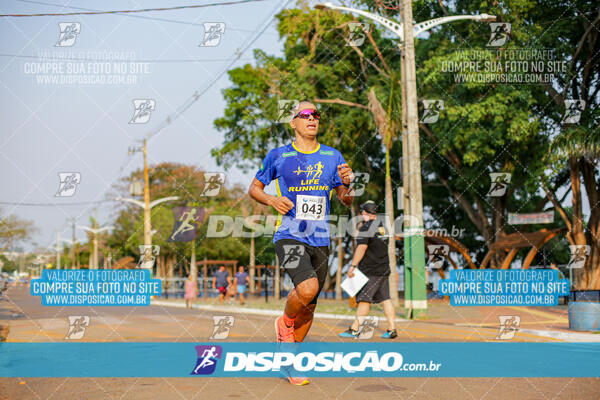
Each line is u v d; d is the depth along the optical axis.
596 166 20.08
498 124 20.75
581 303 8.85
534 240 20.97
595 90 20.64
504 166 23.52
